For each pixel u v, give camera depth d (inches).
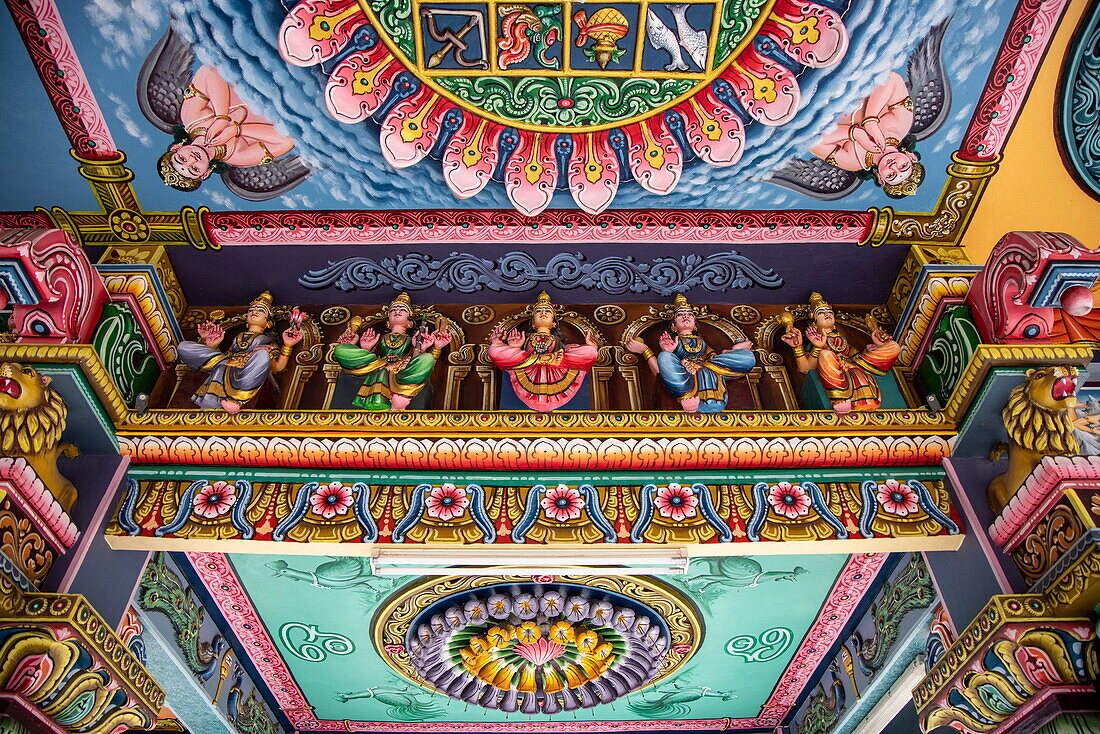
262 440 156.0
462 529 147.7
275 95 151.7
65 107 151.7
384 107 154.3
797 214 172.4
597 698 221.1
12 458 133.3
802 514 151.1
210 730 213.6
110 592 146.5
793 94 153.3
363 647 214.7
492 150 161.6
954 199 170.1
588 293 182.5
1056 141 161.5
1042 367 149.9
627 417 160.9
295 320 176.6
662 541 146.7
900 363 173.6
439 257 177.9
